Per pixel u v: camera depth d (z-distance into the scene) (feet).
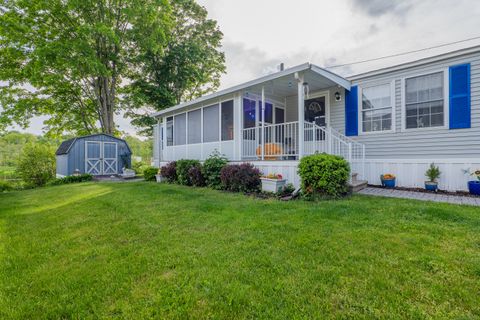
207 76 65.41
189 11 58.85
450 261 7.30
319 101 26.37
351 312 5.34
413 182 20.65
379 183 22.33
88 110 56.75
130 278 6.95
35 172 48.26
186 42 56.85
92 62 42.52
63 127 58.95
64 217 14.05
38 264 8.06
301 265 7.38
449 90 18.95
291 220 11.78
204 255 8.27
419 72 20.33
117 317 5.40
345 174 16.62
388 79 21.94
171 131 35.06
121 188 25.35
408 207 13.25
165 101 56.75
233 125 24.86
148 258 8.18
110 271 7.38
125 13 45.44
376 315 5.24
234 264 7.57
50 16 44.37
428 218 11.41
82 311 5.63
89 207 16.39
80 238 10.42
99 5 45.62
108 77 49.29
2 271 7.61
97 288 6.50
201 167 25.02
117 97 58.18
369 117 23.18
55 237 10.68
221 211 14.01
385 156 22.16
